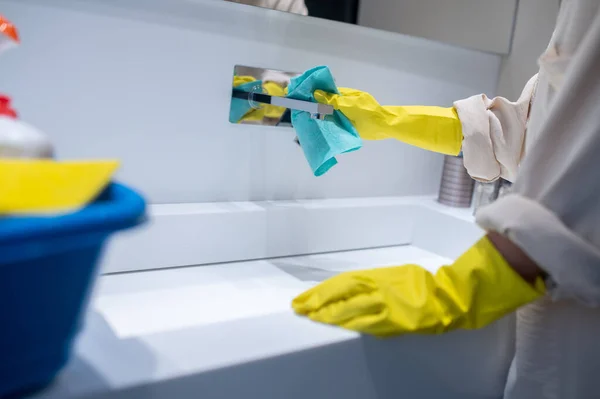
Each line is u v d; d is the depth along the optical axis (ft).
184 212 2.75
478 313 2.02
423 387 2.16
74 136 2.59
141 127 2.75
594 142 1.78
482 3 3.72
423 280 2.05
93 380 1.49
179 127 2.85
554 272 1.78
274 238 3.08
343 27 3.23
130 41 2.62
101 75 2.59
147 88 2.72
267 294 2.56
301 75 2.68
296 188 3.35
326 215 3.25
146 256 2.69
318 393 1.90
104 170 1.26
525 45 3.83
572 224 1.89
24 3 2.34
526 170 1.93
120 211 1.27
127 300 2.33
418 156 3.87
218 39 2.85
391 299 1.99
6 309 1.19
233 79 2.92
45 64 2.45
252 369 1.72
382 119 2.63
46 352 1.34
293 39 3.08
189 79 2.82
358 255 3.36
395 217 3.59
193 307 2.33
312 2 3.07
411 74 3.60
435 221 3.57
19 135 1.33
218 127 2.96
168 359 1.65
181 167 2.91
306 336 1.89
